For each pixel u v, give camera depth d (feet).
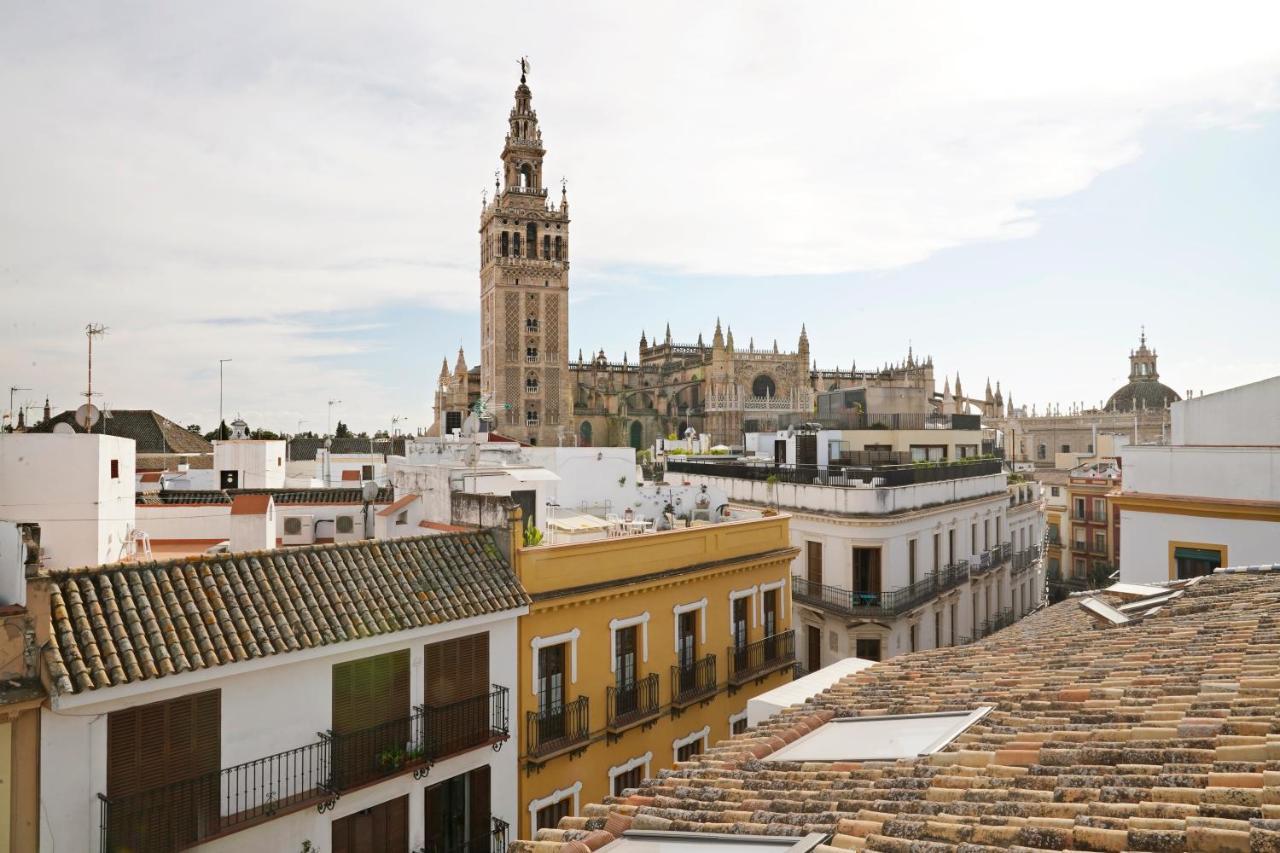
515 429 400.06
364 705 55.67
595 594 70.28
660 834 26.78
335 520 101.45
